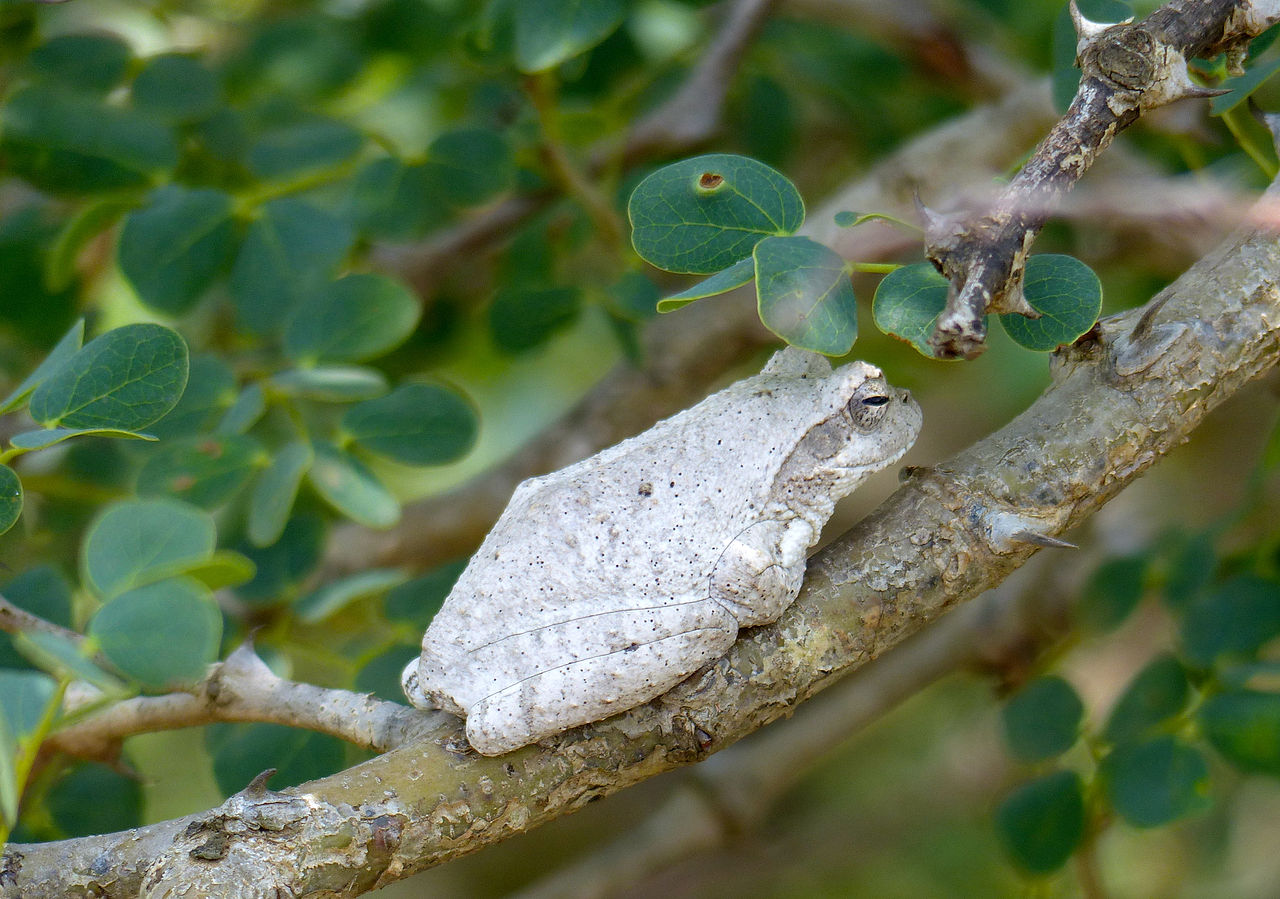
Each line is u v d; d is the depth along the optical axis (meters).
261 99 1.07
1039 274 0.98
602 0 1.04
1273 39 1.02
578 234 1.11
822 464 1.00
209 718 1.00
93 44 1.07
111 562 0.96
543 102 1.07
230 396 1.04
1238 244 1.00
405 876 0.98
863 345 1.19
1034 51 1.18
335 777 0.98
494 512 1.15
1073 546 0.99
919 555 0.99
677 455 1.00
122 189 1.06
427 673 0.99
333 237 1.05
